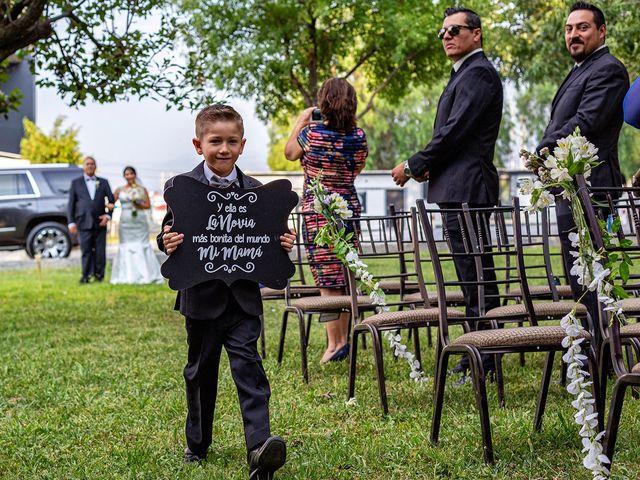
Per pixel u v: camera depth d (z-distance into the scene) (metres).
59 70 9.61
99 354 7.14
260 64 19.58
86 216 14.13
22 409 5.20
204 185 3.60
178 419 4.82
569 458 3.80
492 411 4.67
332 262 6.11
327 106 6.11
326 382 5.69
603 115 5.23
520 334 3.80
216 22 19.20
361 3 19.41
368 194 25.52
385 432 4.37
